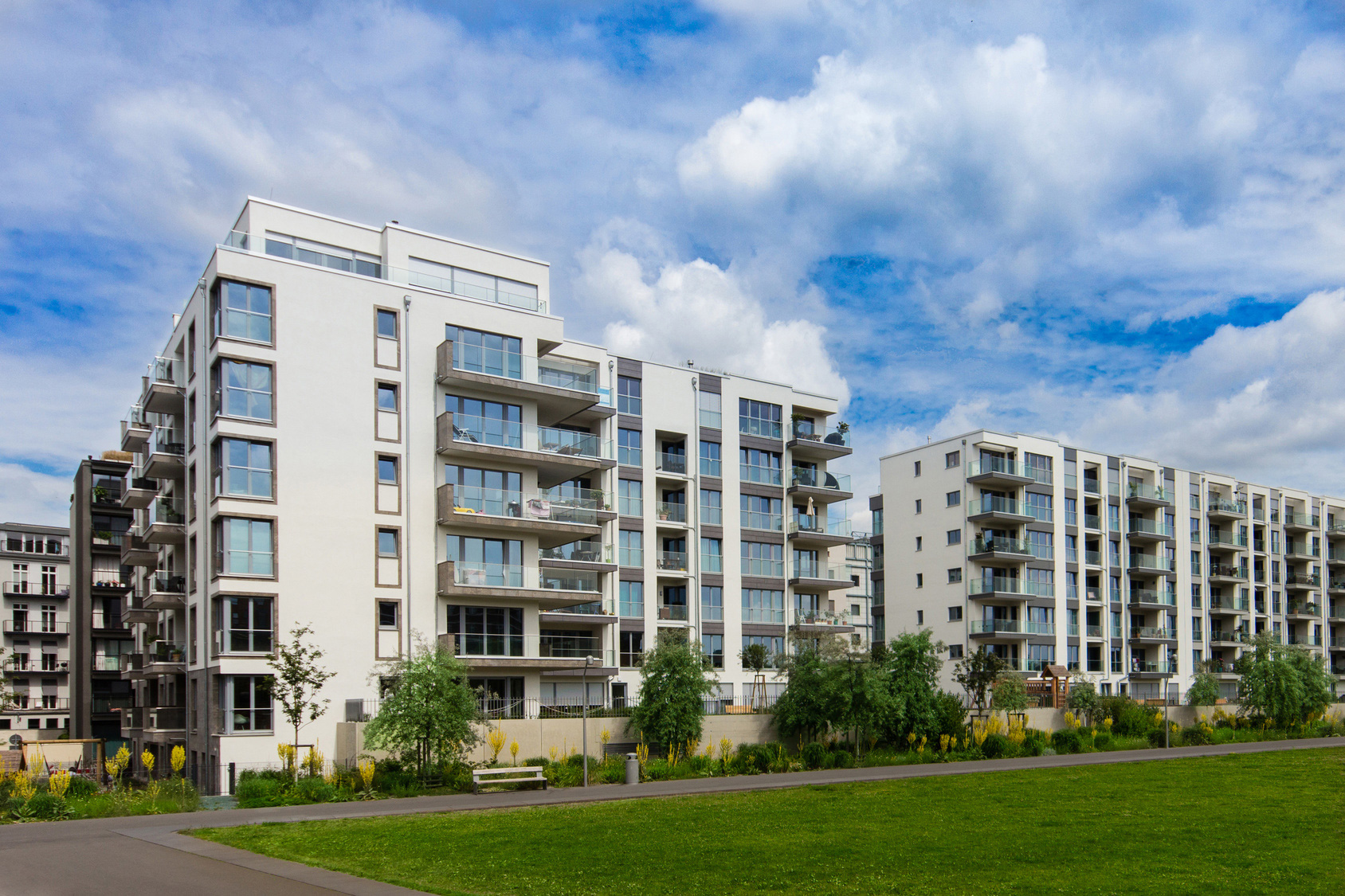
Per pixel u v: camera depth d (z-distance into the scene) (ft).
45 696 258.16
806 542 206.39
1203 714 198.59
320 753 126.11
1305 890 52.31
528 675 150.10
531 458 147.64
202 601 130.62
